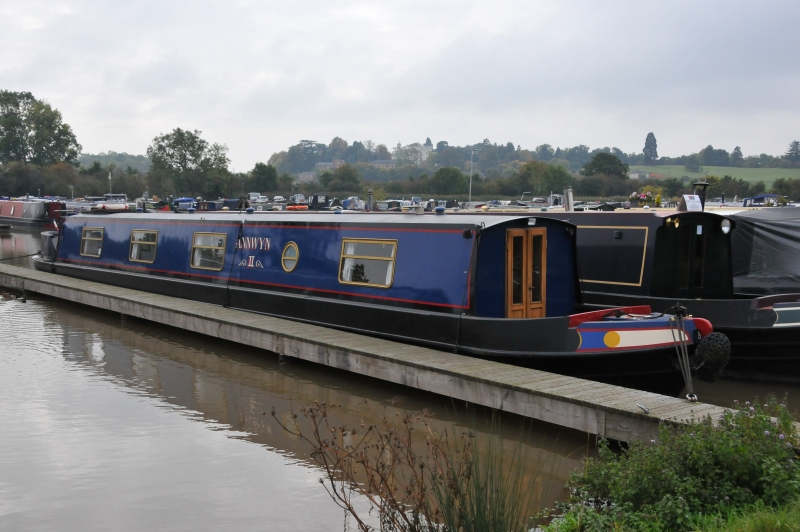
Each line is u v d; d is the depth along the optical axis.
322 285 14.26
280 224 15.49
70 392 11.79
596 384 9.51
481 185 83.94
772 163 172.12
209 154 86.12
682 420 7.87
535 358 10.62
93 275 21.27
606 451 7.15
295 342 12.76
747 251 15.70
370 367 11.36
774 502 5.71
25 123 107.25
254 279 15.91
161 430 9.99
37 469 8.58
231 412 10.84
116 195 76.25
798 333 12.14
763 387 12.40
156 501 7.75
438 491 5.35
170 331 16.41
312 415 6.79
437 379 10.38
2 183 86.62
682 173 162.12
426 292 12.22
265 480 8.25
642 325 10.04
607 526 5.87
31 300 20.77
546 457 8.81
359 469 8.48
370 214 14.42
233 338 14.21
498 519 5.14
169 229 18.70
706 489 5.93
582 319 10.40
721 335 9.69
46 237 24.31
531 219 12.07
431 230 12.38
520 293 12.09
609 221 14.12
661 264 13.48
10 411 10.74
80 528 7.18
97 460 8.86
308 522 7.21
